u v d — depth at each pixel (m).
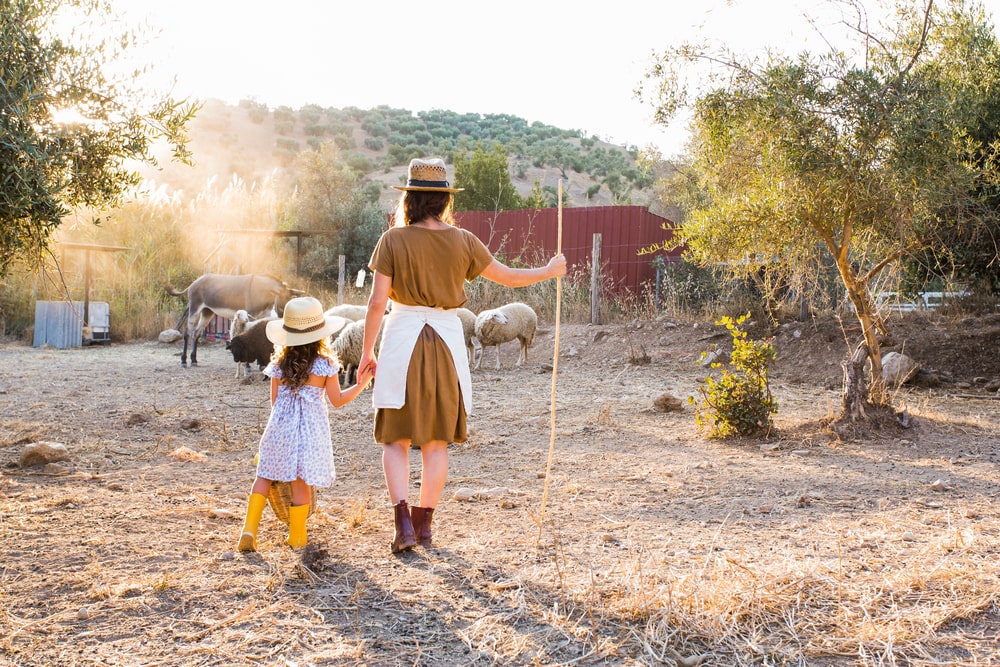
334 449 7.45
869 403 8.13
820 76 7.55
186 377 12.87
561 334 15.93
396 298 4.38
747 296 14.98
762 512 5.21
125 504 5.25
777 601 3.52
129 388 11.47
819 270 9.24
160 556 4.21
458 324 4.46
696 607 3.43
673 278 17.17
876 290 9.18
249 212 23.05
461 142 83.31
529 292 18.38
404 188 4.34
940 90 7.54
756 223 7.97
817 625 3.34
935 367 11.92
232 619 3.38
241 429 8.35
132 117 5.80
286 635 3.24
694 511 5.25
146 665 2.97
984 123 9.62
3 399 10.08
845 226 7.90
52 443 6.52
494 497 5.65
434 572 3.98
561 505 5.41
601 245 19.52
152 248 20.95
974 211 8.78
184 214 22.38
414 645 3.18
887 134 7.39
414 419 4.24
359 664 3.01
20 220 5.59
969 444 7.48
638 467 6.64
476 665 3.02
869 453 7.13
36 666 2.95
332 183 23.92
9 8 5.09
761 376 7.95
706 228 8.29
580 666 3.01
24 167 5.06
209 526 4.80
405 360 4.23
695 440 7.83
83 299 19.34
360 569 4.03
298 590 3.74
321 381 4.49
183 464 6.64
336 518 5.04
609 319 16.86
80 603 3.55
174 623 3.35
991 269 12.73
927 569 3.95
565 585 3.76
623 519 5.05
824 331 13.22
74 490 5.61
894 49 8.29
